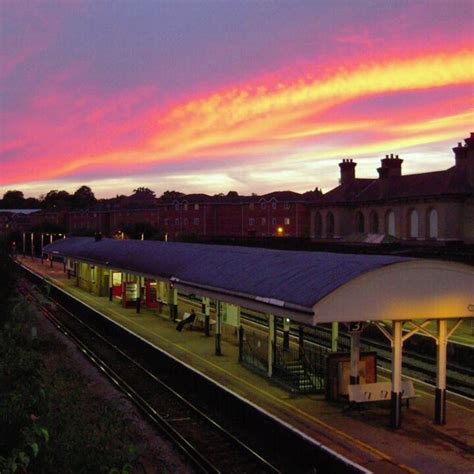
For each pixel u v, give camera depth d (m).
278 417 15.21
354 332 16.19
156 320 32.53
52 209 138.38
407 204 47.88
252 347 21.02
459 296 14.65
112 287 41.59
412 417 15.34
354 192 57.62
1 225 144.38
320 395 17.34
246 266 20.72
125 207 113.25
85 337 30.53
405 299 14.28
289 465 13.34
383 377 19.75
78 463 10.26
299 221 84.69
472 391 18.28
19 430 9.90
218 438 15.03
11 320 21.41
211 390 18.08
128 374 22.33
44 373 17.88
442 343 14.85
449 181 45.12
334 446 13.16
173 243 35.59
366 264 14.97
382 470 11.84
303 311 14.23
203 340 26.34
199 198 95.69
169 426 15.41
